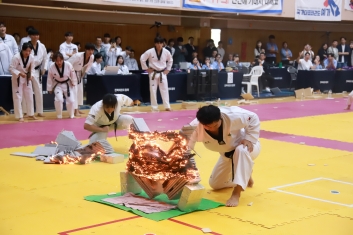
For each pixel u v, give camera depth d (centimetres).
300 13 2148
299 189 668
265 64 2086
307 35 2588
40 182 680
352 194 649
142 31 2048
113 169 758
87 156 796
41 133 1069
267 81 2055
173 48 1902
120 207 566
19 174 720
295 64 2291
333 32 2666
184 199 551
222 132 575
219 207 579
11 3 1516
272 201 610
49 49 1692
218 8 1867
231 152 601
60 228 505
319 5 2200
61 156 790
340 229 516
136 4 1622
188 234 492
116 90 1556
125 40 2009
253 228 514
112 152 824
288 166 802
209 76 1758
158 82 1484
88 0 1517
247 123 584
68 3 1692
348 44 2675
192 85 1734
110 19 1936
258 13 2005
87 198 603
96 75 1523
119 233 492
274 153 903
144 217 538
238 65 1988
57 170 746
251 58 2412
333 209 583
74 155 802
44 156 822
